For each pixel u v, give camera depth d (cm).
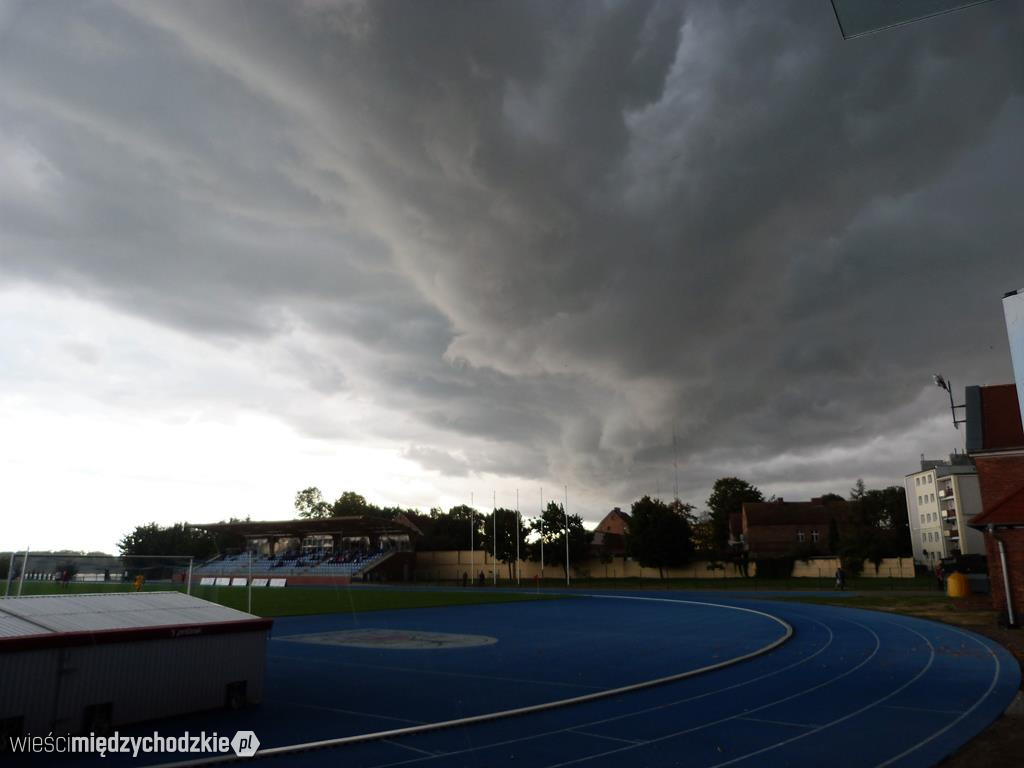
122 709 1090
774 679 1534
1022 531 2478
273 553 10138
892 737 1027
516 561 9156
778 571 7825
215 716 1180
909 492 10075
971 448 3138
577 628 2841
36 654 995
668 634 2555
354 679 1597
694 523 11331
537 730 1089
